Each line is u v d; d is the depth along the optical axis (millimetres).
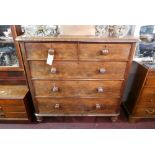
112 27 1595
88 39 1372
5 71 1822
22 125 1913
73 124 1924
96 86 1650
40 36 1434
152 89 1697
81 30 1523
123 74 1570
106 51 1410
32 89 1674
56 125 1912
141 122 1951
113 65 1521
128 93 2100
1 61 1773
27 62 1502
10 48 1706
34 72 1562
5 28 1586
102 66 1523
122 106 2186
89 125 1904
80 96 1715
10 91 1830
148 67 1616
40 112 1852
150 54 1871
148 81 1643
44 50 1438
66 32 1528
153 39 1792
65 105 1787
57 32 1561
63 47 1422
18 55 1684
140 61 1874
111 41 1381
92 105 1788
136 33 1744
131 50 1439
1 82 1913
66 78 1588
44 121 1972
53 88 1629
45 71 1554
